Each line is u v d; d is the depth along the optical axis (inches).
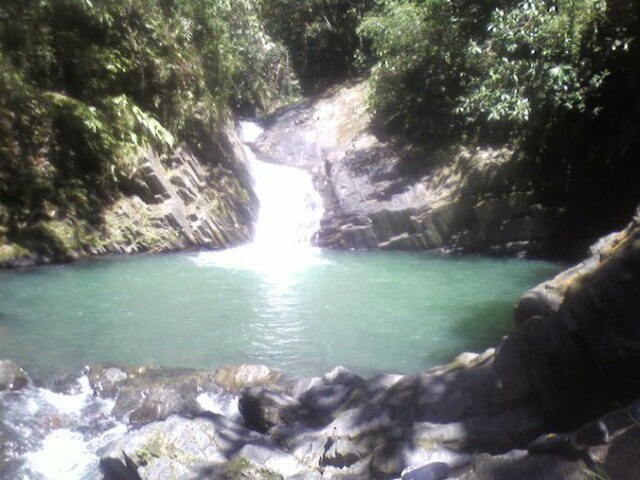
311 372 270.4
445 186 560.1
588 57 486.3
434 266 484.1
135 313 347.6
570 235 519.5
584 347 178.7
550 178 520.7
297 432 195.6
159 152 553.0
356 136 663.1
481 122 574.6
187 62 590.2
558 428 175.6
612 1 472.1
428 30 618.5
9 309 346.9
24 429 220.8
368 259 515.5
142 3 556.1
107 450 194.7
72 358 280.7
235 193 585.3
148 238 513.3
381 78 658.2
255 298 382.3
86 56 515.8
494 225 529.0
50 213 476.4
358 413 195.6
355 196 588.4
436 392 194.1
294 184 633.0
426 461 169.0
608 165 501.7
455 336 315.6
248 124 767.1
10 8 483.8
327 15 898.7
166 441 187.5
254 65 837.2
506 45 512.7
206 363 279.7
